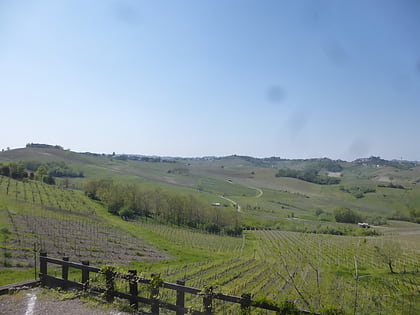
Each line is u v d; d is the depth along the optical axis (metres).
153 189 98.69
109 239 36.19
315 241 56.94
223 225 78.50
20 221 33.78
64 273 9.15
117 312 7.64
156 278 7.62
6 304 7.91
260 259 36.88
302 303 12.23
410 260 32.84
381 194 127.25
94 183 80.62
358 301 13.70
